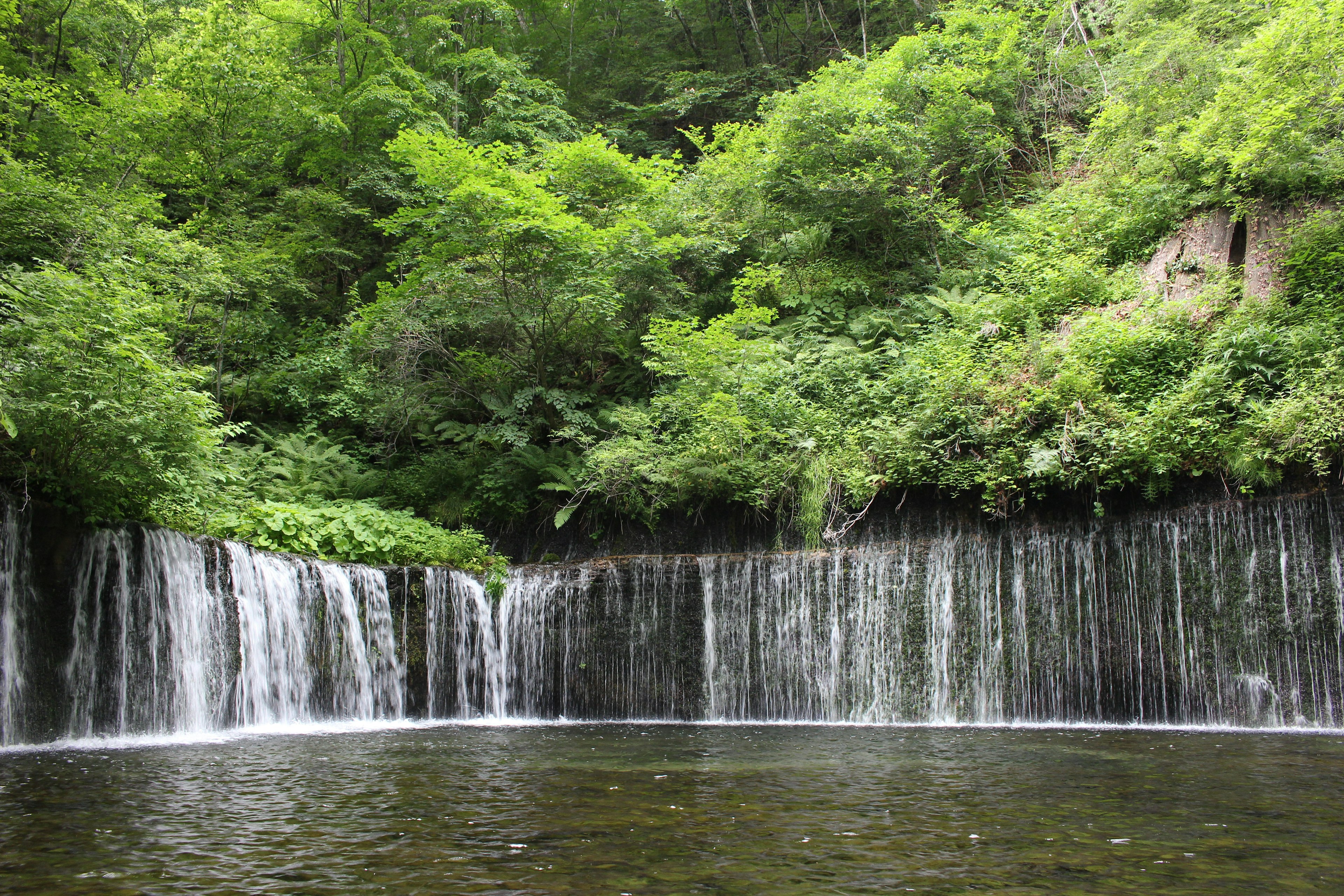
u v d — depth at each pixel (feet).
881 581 42.34
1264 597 35.50
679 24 118.01
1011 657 39.52
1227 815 17.85
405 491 54.29
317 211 72.08
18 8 76.28
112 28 82.84
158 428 32.65
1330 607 34.17
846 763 25.71
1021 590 39.96
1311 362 37.42
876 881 13.16
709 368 50.31
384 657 41.42
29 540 30.89
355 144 77.15
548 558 50.83
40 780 22.36
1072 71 73.41
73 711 31.37
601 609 45.24
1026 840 15.78
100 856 14.57
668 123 110.52
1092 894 12.51
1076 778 22.68
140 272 50.26
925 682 40.65
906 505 43.06
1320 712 34.06
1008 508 40.57
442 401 58.13
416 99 80.48
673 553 47.83
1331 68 43.16
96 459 32.12
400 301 53.72
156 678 33.83
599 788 21.44
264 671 37.27
